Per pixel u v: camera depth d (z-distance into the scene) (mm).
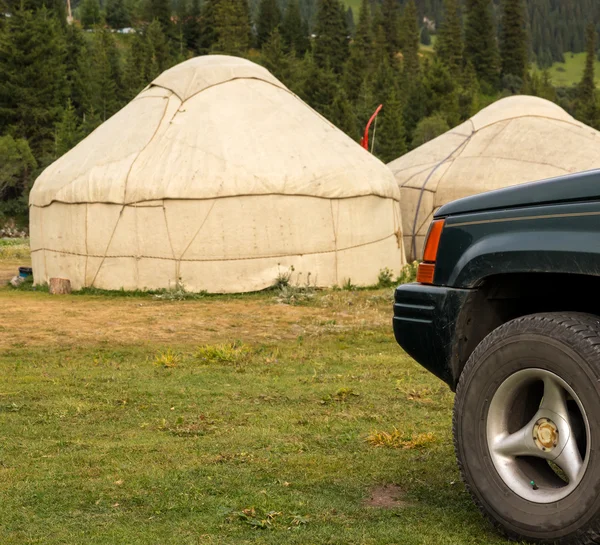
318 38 129125
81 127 65438
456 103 95500
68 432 5332
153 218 15242
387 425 5465
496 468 3289
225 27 134500
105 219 15477
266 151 15766
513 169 21516
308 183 15562
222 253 15250
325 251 15781
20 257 28281
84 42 102562
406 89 98125
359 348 9766
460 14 175000
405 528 3402
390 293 15102
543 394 3320
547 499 3121
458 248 3609
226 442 4988
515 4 145875
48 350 9453
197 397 6496
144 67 97188
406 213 22016
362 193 16141
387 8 155500
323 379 7344
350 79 105125
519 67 145875
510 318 3760
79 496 3910
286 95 17656
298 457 4613
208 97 16609
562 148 21891
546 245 3189
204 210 15156
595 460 2953
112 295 15352
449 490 3977
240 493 3936
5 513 3660
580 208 3150
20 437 5191
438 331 3658
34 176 56406
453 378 3678
